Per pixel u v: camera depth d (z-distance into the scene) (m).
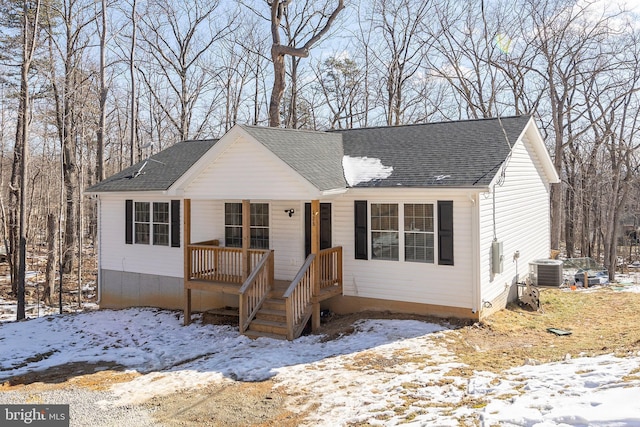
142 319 14.72
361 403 7.26
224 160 12.77
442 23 30.30
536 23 25.28
